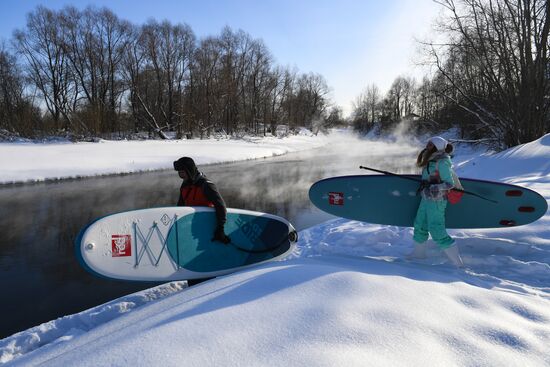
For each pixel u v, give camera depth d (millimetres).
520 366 1891
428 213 3818
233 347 1945
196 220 4082
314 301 2484
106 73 39094
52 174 14469
